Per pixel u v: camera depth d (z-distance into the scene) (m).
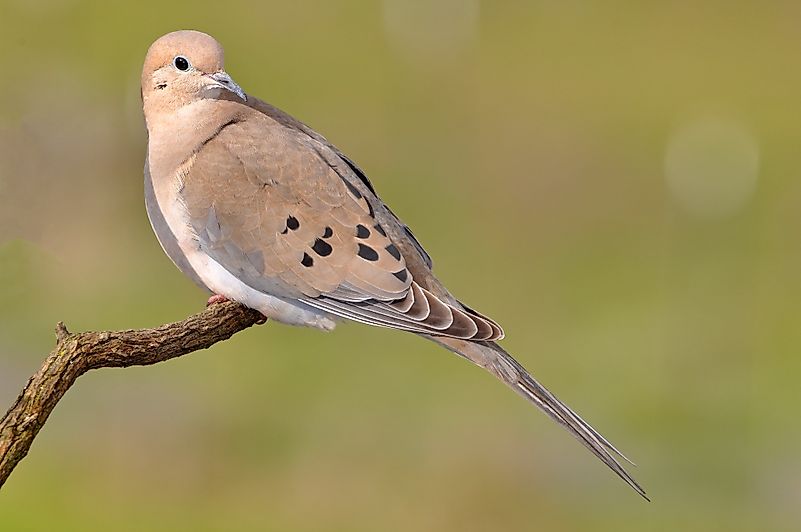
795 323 17.95
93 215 17.95
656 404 15.83
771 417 15.92
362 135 22.80
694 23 27.61
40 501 13.31
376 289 8.23
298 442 14.46
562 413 7.70
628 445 15.11
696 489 14.35
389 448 14.35
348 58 25.20
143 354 6.75
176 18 25.61
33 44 23.88
